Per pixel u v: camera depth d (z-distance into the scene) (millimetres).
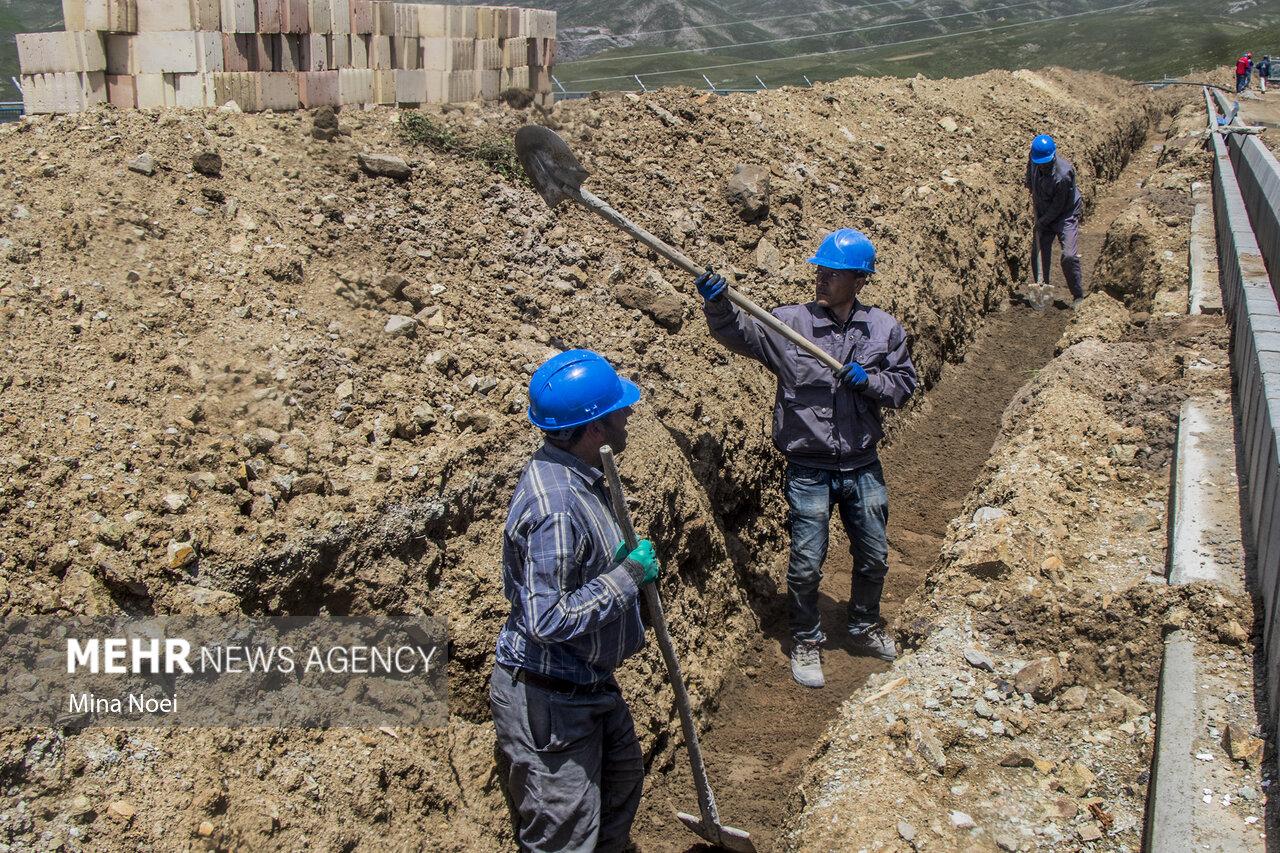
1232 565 3248
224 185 3861
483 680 3027
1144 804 2643
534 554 2387
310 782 2447
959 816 2625
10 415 2695
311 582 2838
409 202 4305
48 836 2035
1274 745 2521
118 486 2650
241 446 2943
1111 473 4117
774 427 4066
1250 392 3971
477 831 2730
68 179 3572
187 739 2340
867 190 6996
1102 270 7668
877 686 3207
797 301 5453
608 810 2857
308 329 3438
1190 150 10820
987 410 6609
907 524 5156
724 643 4086
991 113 10727
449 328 3805
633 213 5109
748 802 3361
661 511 3707
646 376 4238
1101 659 3156
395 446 3230
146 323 3180
